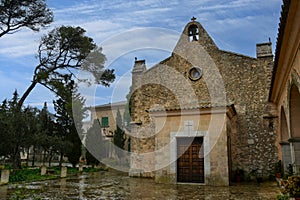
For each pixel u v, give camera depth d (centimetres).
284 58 593
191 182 1027
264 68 1221
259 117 1185
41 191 840
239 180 1109
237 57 1276
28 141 1398
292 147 692
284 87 762
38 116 1605
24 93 1633
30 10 1543
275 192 816
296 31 449
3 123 1259
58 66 1755
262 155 1148
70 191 842
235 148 1183
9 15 1498
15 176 1134
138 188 909
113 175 1470
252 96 1213
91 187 944
